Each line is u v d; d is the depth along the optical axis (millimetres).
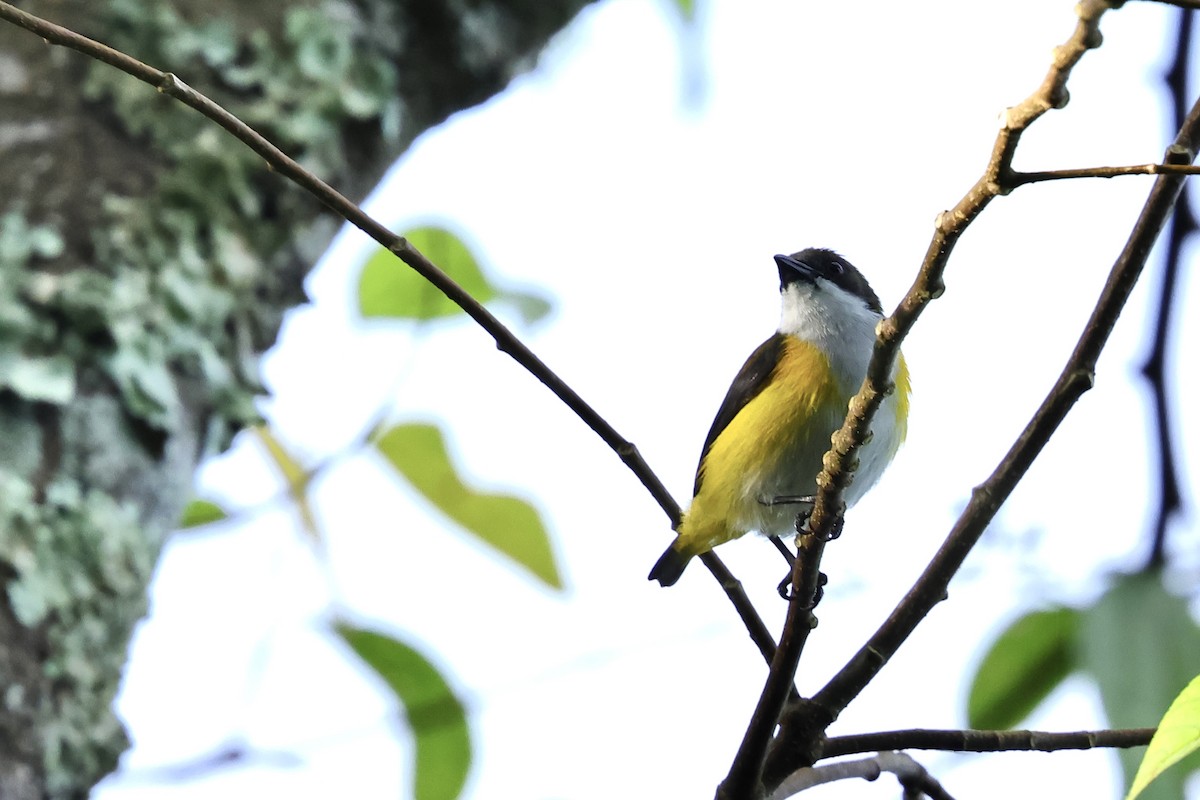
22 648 7246
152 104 9078
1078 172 5121
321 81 9703
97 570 7699
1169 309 8391
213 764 8812
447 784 9586
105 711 7566
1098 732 7035
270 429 9883
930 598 7164
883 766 7609
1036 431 7086
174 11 9398
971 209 5281
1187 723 4922
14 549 7398
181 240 8820
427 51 10375
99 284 8320
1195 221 8484
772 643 7512
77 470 7840
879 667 7145
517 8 10758
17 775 6965
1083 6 4648
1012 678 8867
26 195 8469
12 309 8008
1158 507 8070
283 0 9820
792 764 7109
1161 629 7582
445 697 9578
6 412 7738
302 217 9469
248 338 9109
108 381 8156
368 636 9539
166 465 8289
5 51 8938
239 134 6094
